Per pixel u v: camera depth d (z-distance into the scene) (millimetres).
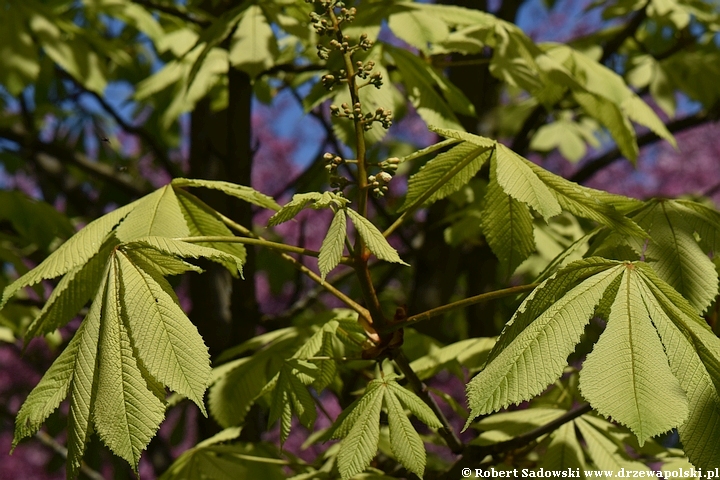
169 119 2045
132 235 1165
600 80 1681
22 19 1880
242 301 1854
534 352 1032
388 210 2387
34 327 1168
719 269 1230
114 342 1064
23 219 2039
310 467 1425
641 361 1019
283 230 3670
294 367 1223
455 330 2549
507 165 1147
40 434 2656
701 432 1006
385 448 1420
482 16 1537
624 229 1147
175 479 1424
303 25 1532
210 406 1411
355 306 1192
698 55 2309
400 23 1420
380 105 1358
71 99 2709
